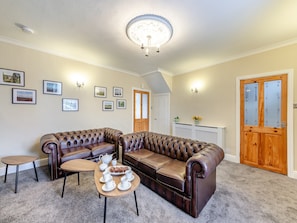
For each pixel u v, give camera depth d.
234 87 3.43
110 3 1.75
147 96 5.64
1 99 2.71
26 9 1.90
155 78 5.04
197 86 4.26
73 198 1.96
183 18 2.01
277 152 2.83
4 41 2.71
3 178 2.51
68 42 2.84
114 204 1.84
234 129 3.43
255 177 2.62
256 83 3.09
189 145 2.36
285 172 2.72
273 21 2.08
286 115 2.72
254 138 3.13
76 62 3.71
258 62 3.04
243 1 1.69
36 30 2.42
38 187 2.22
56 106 3.39
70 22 2.17
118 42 2.80
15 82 2.85
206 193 1.84
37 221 1.55
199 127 4.00
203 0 1.68
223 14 1.93
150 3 1.74
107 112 4.39
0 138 2.71
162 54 3.35
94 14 1.97
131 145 2.90
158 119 5.54
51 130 3.32
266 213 1.70
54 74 3.35
